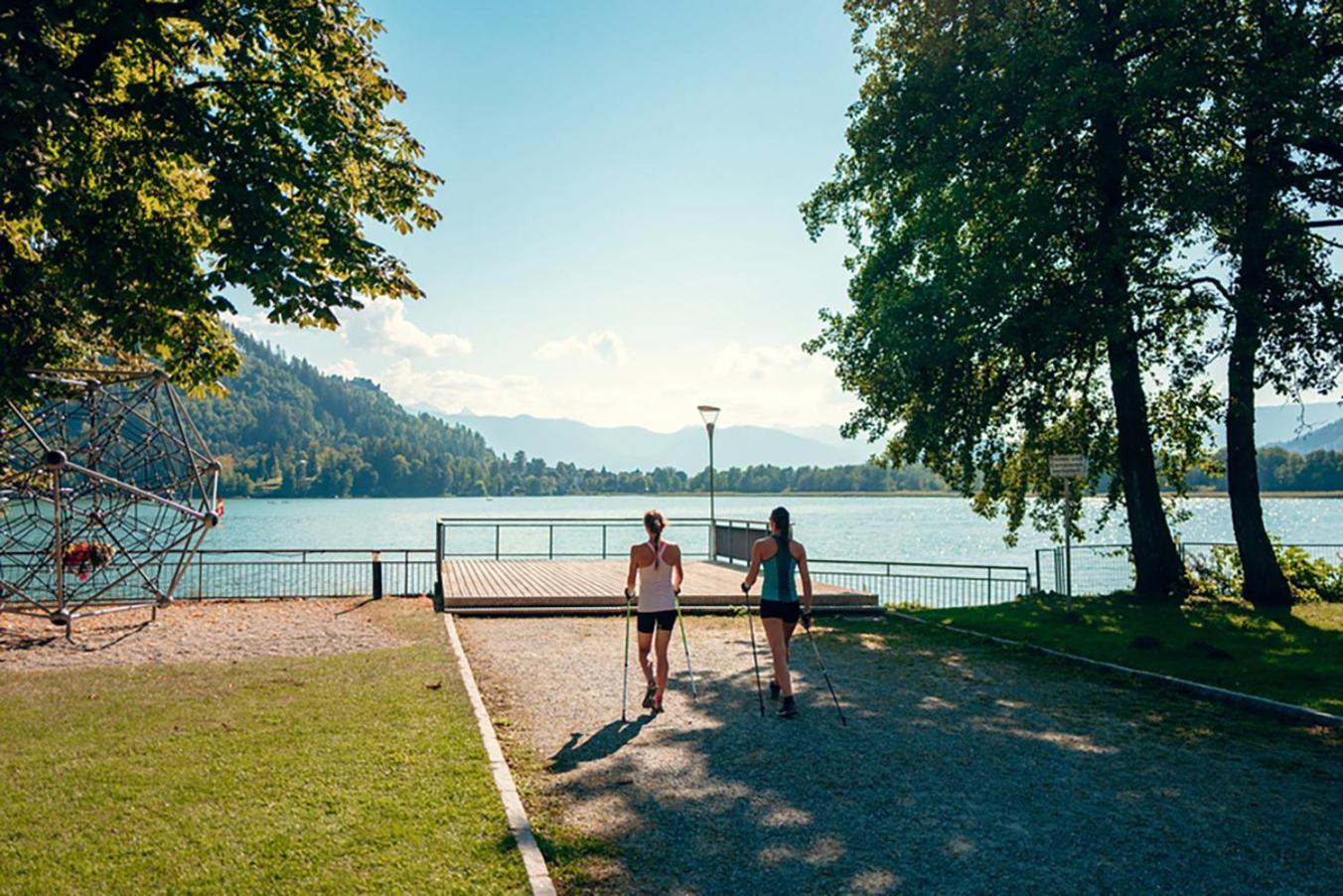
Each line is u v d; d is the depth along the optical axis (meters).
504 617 14.95
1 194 8.34
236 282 9.77
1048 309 15.95
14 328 11.09
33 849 4.78
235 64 11.02
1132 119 15.41
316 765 6.27
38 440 12.88
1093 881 4.71
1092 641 12.49
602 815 5.61
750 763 6.77
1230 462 17.12
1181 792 6.19
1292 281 16.00
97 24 9.93
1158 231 15.34
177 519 16.12
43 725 7.38
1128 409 17.81
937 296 16.36
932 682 10.00
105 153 11.35
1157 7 15.05
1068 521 15.07
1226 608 15.85
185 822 5.17
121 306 10.60
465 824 5.18
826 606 16.23
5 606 13.52
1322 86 14.69
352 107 11.88
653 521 8.59
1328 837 5.35
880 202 20.41
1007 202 16.41
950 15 17.69
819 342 20.38
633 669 10.54
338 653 11.17
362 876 4.47
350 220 11.33
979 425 18.27
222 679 9.34
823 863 4.89
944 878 4.72
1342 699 8.79
